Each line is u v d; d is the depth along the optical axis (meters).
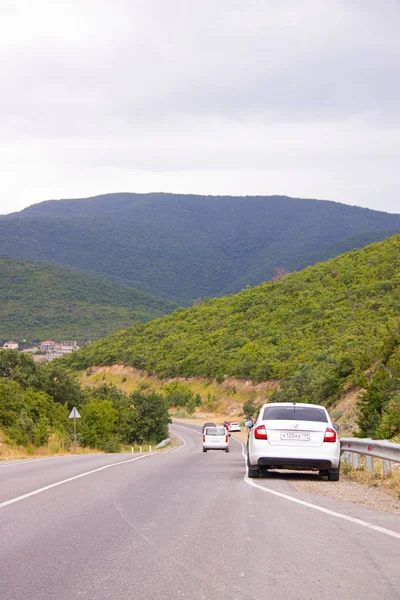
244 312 131.12
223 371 107.06
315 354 82.19
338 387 53.88
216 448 41.00
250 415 87.81
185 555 6.89
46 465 19.36
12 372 54.09
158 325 150.00
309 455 13.72
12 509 9.91
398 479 13.42
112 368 137.38
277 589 5.70
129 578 6.01
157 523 8.75
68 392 57.09
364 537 7.82
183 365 118.06
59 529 8.31
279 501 10.81
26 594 5.50
